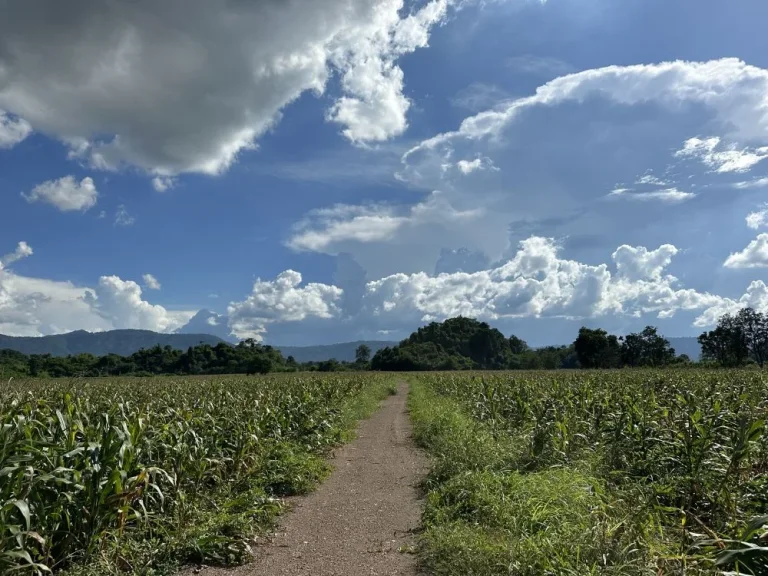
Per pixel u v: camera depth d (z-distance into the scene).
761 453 7.46
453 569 5.04
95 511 5.36
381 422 20.23
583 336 88.31
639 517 5.16
